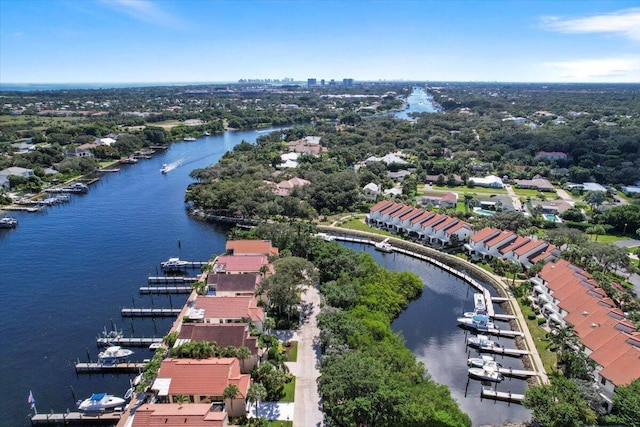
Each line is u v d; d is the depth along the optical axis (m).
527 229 151.25
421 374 79.94
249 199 178.12
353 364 71.81
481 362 89.25
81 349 95.94
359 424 66.38
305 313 105.31
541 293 114.25
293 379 81.56
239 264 116.19
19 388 83.94
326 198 188.12
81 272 133.50
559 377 80.06
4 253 147.88
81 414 76.00
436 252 146.00
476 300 113.06
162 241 158.62
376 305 103.94
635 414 66.81
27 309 112.25
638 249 140.12
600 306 95.12
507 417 76.69
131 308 112.75
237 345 83.56
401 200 192.12
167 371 74.12
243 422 70.56
